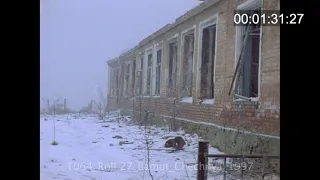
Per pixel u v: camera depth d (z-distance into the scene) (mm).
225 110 9016
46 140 10781
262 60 7172
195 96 11586
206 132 10125
